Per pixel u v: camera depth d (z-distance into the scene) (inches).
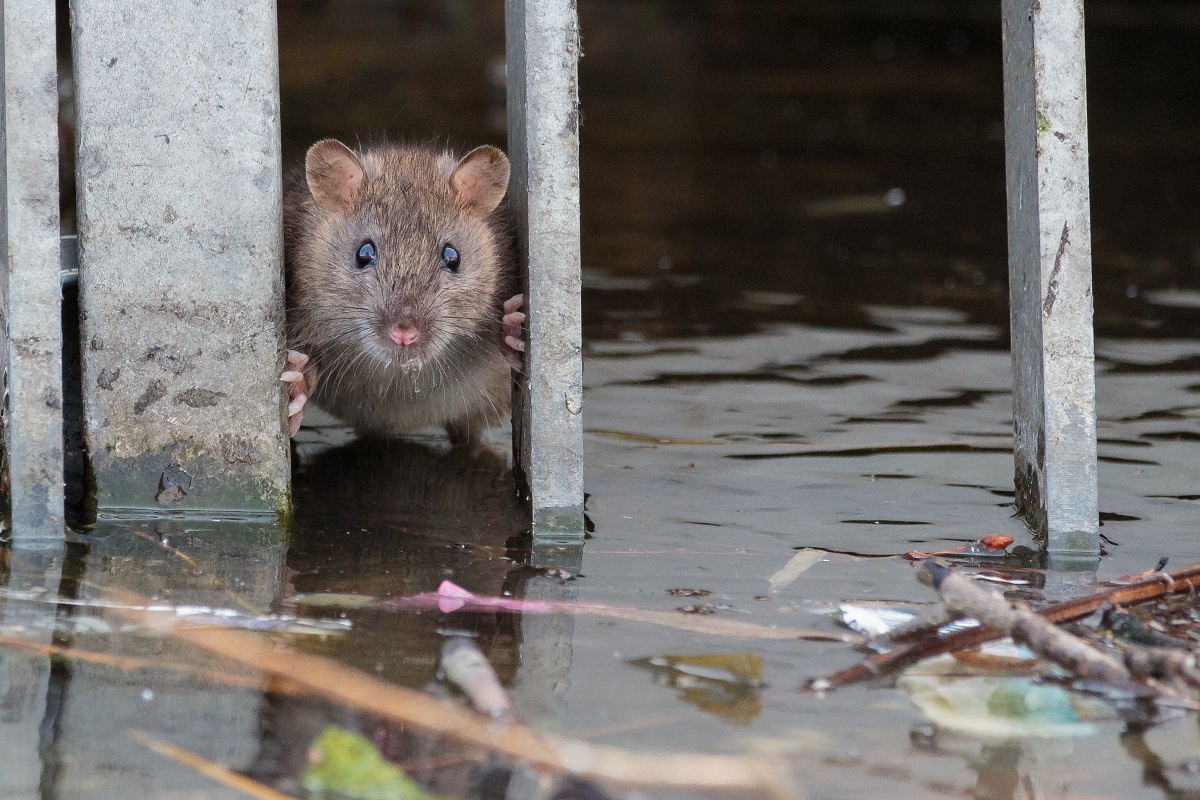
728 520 306.5
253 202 293.4
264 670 219.6
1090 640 232.2
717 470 343.0
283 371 306.8
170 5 284.2
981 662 226.2
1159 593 250.7
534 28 287.6
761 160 846.5
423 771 187.8
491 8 1421.0
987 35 1433.3
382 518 311.1
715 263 590.2
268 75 290.4
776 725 202.8
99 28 282.7
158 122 287.1
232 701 208.5
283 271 310.3
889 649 229.0
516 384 331.6
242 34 287.6
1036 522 298.4
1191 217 663.8
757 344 464.8
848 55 1321.4
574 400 296.4
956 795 183.8
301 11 1401.3
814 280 559.5
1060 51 283.0
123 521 297.6
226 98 288.8
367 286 343.0
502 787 183.6
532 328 295.1
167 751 192.7
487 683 209.0
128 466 299.1
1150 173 768.9
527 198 297.4
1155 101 1003.9
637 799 181.3
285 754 192.2
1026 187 295.1
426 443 390.0
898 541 293.0
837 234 651.5
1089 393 287.9
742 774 187.9
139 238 290.5
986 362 441.4
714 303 520.7
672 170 814.5
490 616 245.9
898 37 1428.4
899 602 253.4
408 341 331.9
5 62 274.1
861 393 409.1
